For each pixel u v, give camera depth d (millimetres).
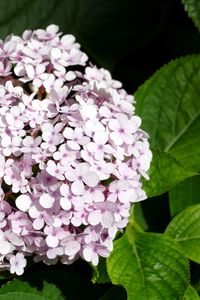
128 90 754
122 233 587
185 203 638
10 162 531
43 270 602
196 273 631
